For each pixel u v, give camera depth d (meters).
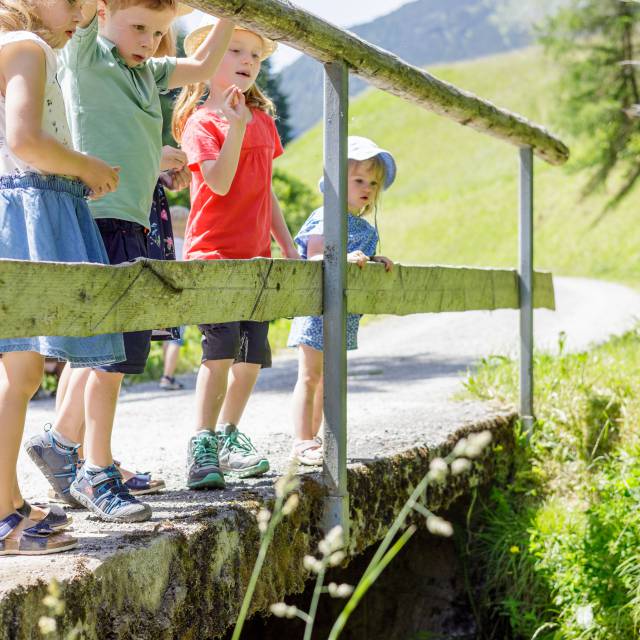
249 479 3.29
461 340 10.66
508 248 34.56
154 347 9.99
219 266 2.65
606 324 10.95
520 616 4.13
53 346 2.26
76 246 2.40
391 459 3.67
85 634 2.13
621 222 28.95
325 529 3.15
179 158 3.31
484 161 47.03
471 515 4.62
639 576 3.77
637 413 4.91
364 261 3.36
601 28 24.89
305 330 3.65
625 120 25.72
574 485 4.73
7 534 2.27
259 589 2.79
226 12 2.61
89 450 2.75
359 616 4.13
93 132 2.85
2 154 2.43
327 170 3.13
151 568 2.37
